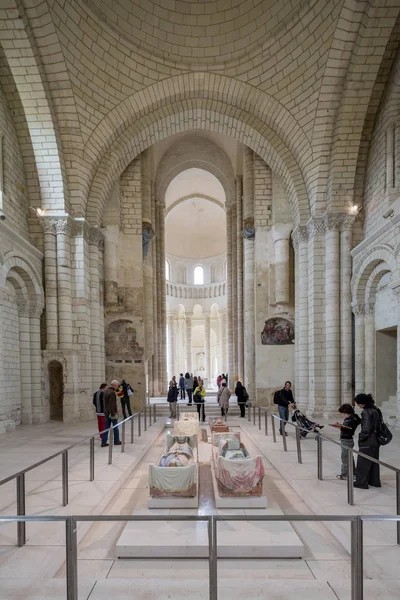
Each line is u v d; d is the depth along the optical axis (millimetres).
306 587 3947
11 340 13898
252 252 20531
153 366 24562
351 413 7305
